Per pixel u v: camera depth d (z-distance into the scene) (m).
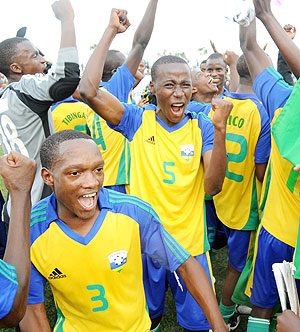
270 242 2.40
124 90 2.94
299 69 2.29
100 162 1.55
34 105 2.52
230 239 3.31
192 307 2.48
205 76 3.98
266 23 2.36
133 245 1.72
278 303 2.65
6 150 2.66
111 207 1.70
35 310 1.71
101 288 1.69
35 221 1.68
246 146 3.10
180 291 2.51
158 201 2.47
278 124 2.00
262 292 2.50
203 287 1.75
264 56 2.45
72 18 2.39
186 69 2.45
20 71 2.81
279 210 2.34
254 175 3.21
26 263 1.33
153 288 2.56
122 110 2.51
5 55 2.78
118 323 1.75
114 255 1.66
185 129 2.53
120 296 1.72
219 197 3.29
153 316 2.63
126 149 3.46
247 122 3.09
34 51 2.83
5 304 1.22
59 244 1.64
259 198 3.21
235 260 3.23
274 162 2.32
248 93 3.17
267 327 2.54
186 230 2.45
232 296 2.98
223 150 2.19
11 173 1.38
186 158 2.47
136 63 2.93
